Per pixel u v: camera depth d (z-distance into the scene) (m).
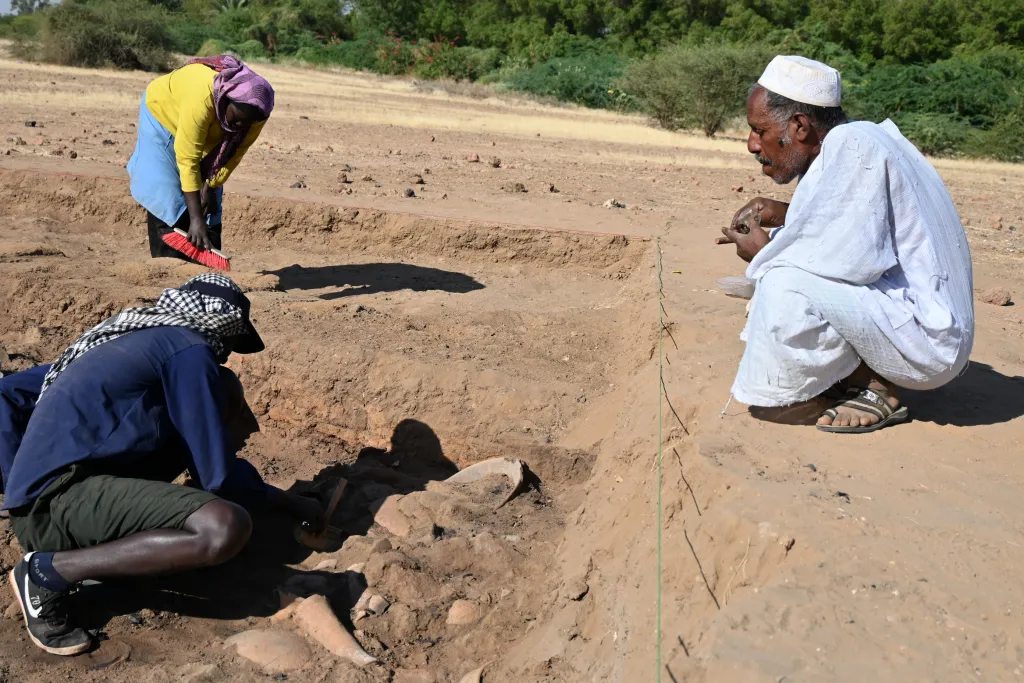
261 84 5.91
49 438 3.32
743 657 2.43
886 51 49.94
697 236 8.32
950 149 26.25
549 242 8.04
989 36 47.75
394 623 3.70
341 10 66.19
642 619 3.01
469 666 3.52
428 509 4.43
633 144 20.61
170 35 33.84
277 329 5.80
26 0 75.81
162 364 3.41
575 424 5.21
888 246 3.55
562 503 4.73
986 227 11.02
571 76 35.59
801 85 3.65
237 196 8.48
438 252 8.19
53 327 5.94
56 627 3.41
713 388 4.25
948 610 2.56
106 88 22.75
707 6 54.31
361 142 15.69
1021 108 26.80
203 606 3.77
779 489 3.14
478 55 42.94
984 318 6.09
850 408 3.71
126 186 8.59
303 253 8.23
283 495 4.15
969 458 3.47
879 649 2.44
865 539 2.85
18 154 10.29
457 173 12.38
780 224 4.06
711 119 25.06
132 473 3.52
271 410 5.62
